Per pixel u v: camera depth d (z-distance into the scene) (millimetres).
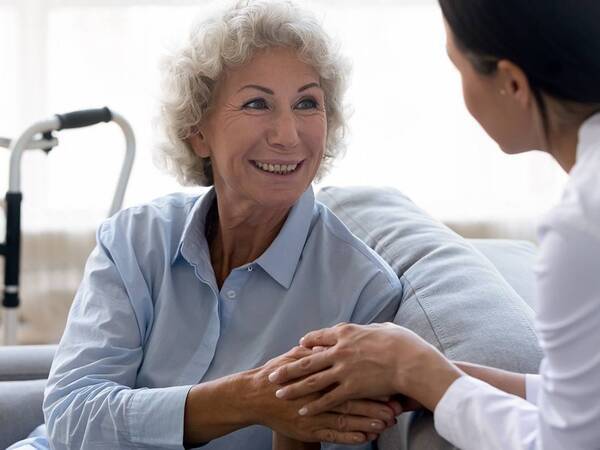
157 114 1988
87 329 1889
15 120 3811
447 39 1314
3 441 2084
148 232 1954
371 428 1527
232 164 1816
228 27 1787
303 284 1862
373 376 1472
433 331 1676
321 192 2387
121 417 1729
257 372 1615
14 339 2793
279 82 1785
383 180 3891
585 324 1191
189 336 1877
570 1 1190
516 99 1278
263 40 1780
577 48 1195
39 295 3893
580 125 1258
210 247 1965
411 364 1438
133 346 1879
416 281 1829
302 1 1844
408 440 1557
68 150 3830
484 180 3893
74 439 1780
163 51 1928
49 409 1832
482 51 1254
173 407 1677
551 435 1247
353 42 3801
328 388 1550
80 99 3812
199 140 1928
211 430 1669
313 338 1576
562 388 1223
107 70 3797
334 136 1961
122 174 2891
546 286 1207
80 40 3781
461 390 1373
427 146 3873
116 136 3842
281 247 1861
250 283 1875
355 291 1826
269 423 1601
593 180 1193
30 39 3768
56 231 3863
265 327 1854
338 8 3768
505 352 1593
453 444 1428
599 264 1170
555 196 3900
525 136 1311
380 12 3785
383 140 3863
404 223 2088
